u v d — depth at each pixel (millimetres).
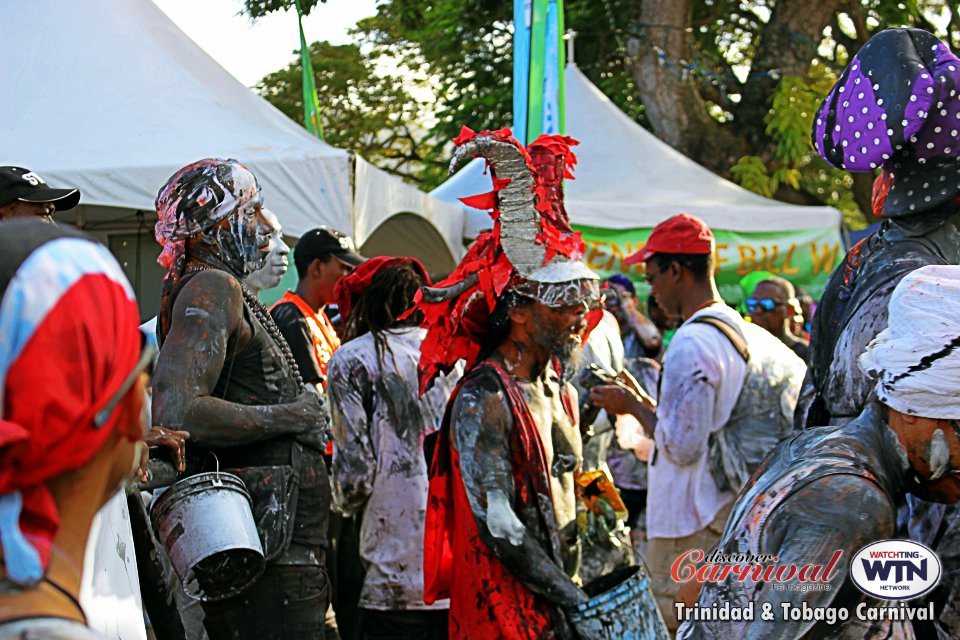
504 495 2996
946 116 2658
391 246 9430
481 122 16578
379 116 21281
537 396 3174
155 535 2932
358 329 4285
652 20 14250
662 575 4266
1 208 3559
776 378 4176
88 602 1952
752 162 13750
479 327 3256
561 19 7469
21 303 1018
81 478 1087
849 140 2805
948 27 16172
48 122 6020
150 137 6090
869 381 2594
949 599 2434
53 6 6551
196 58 6941
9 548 1027
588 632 2852
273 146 6273
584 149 10641
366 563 4156
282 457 3201
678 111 14273
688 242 4406
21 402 1011
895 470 1967
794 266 10148
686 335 4180
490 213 3213
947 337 1871
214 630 3199
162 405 2932
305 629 3229
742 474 4117
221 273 3160
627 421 5203
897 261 2701
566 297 3094
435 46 16953
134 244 7562
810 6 14383
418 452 4160
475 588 3051
